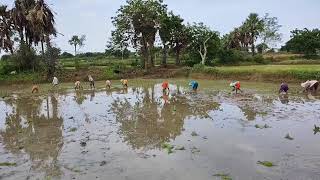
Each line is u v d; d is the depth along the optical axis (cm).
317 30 7919
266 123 1823
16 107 2717
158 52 7375
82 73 5472
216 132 1664
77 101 2914
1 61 5725
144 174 1131
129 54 10262
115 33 5941
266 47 8812
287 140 1479
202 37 6362
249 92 3153
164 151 1376
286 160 1221
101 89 3859
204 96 2992
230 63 6912
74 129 1819
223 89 3516
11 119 2214
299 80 3719
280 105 2370
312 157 1245
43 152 1419
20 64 5409
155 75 5647
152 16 5791
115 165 1227
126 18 5797
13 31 5512
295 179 1051
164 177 1100
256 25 8038
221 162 1222
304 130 1647
